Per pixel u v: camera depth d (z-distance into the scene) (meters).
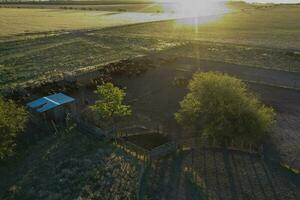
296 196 33.94
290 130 47.72
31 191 34.59
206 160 39.97
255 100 44.56
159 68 77.00
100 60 86.19
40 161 39.94
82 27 147.25
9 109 41.97
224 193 34.38
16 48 100.88
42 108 47.31
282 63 81.75
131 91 63.12
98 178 36.09
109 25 155.00
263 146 43.44
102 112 44.56
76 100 57.66
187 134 46.59
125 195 33.53
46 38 117.25
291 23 159.12
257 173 37.56
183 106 44.81
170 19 185.38
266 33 130.38
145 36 122.81
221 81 43.62
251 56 88.75
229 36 123.94
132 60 80.56
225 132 40.34
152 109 55.25
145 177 36.56
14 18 181.38
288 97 59.41
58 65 81.56
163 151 40.72
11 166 39.22
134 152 41.06
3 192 34.88
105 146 42.56
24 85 64.38
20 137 44.16
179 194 34.06
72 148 42.34
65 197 33.50
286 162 39.94
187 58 86.69
